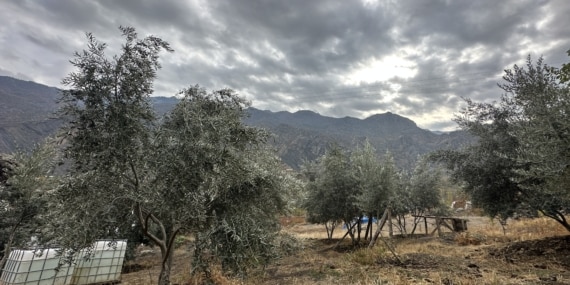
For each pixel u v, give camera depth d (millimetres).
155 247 21547
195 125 5578
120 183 5453
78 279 11055
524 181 9281
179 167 5258
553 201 8820
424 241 15766
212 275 8078
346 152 16844
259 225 7094
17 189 11727
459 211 31594
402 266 9695
